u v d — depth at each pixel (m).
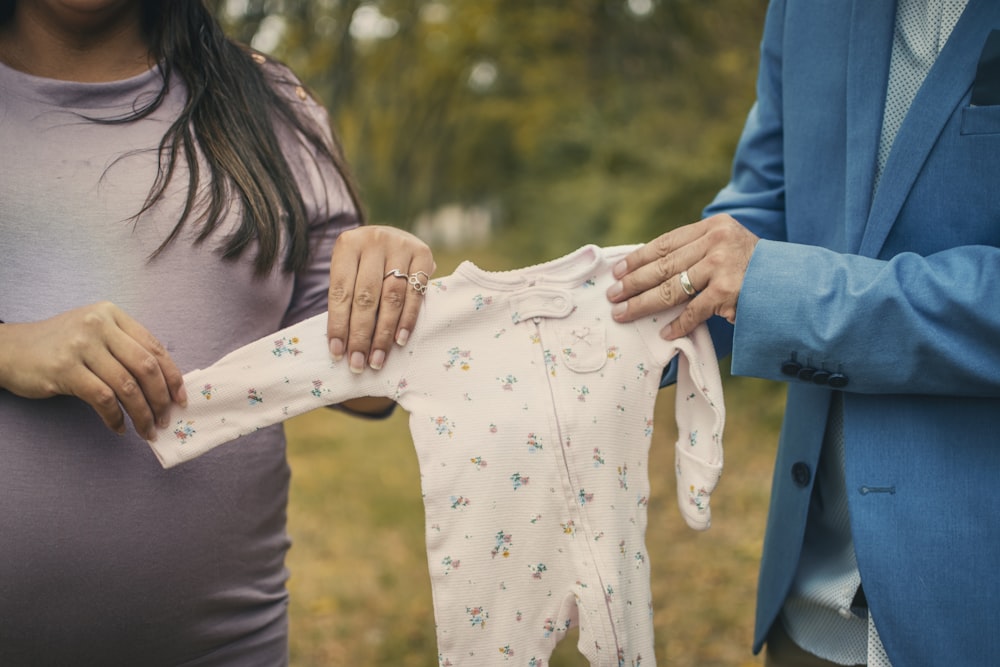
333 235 2.07
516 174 19.50
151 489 1.75
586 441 1.83
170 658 1.84
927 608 1.64
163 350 1.67
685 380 1.91
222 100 1.89
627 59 12.73
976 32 1.66
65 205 1.74
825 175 1.88
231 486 1.84
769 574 2.00
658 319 1.89
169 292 1.78
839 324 1.64
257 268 1.86
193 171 1.81
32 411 1.70
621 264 1.90
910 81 1.76
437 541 1.80
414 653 4.29
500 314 1.88
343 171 2.12
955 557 1.64
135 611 1.77
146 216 1.77
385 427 8.95
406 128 20.38
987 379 1.59
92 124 1.80
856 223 1.78
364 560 5.43
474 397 1.83
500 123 21.41
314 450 8.12
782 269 1.71
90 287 1.74
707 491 1.86
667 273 1.82
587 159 13.20
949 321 1.60
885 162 1.78
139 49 1.92
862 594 1.85
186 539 1.78
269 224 1.85
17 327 1.64
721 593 4.73
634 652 1.82
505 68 15.92
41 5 1.79
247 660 1.94
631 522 1.86
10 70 1.78
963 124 1.67
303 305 2.04
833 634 1.92
